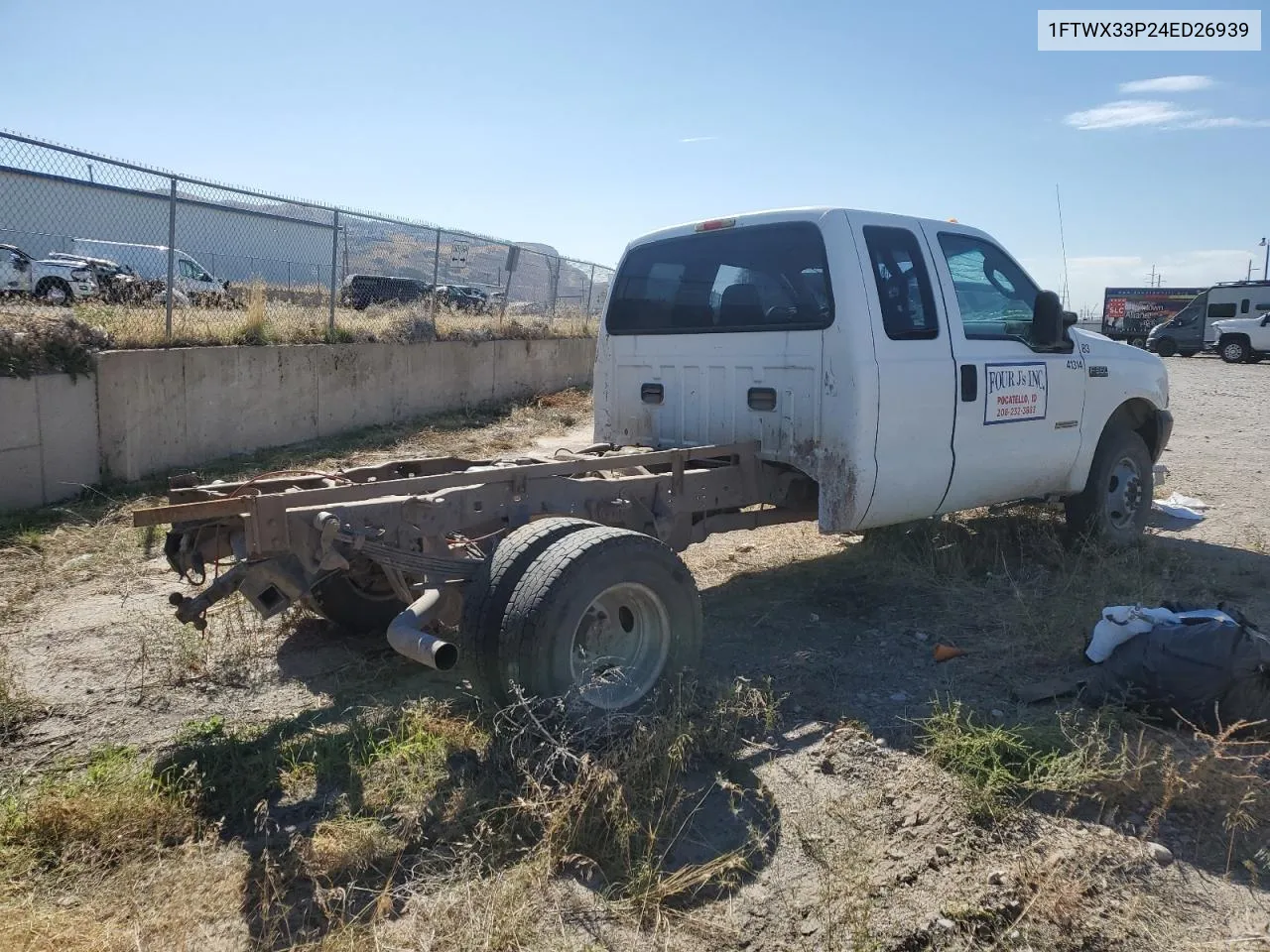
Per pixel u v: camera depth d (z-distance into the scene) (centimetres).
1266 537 738
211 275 1162
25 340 835
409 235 1493
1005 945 270
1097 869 304
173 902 286
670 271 602
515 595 360
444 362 1488
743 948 269
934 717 386
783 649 501
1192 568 640
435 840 318
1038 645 493
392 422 1374
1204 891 295
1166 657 394
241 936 272
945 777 359
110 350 932
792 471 559
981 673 464
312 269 1346
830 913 282
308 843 313
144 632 518
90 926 272
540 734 349
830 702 431
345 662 482
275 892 287
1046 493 632
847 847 313
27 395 827
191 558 431
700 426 582
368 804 336
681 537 511
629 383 631
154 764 365
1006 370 575
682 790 344
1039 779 346
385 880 298
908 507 534
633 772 338
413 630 362
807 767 370
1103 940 272
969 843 317
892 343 511
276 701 435
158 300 1073
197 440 1040
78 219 1000
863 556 679
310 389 1216
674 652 400
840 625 539
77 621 545
